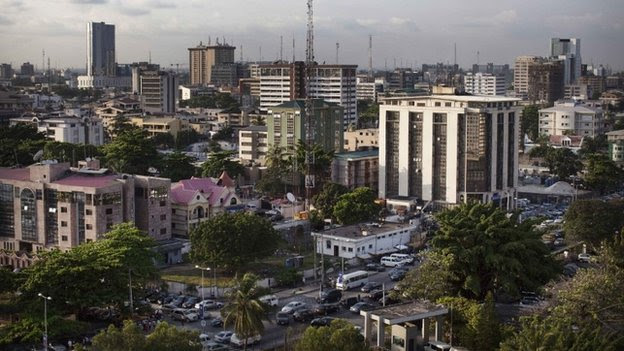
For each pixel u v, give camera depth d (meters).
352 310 187.00
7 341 157.62
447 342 158.12
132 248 186.62
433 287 174.12
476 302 165.38
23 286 168.50
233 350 160.25
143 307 182.75
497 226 184.50
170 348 133.12
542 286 178.12
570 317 138.62
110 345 131.00
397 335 151.50
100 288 174.50
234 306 153.00
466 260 177.12
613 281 147.00
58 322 162.25
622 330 138.62
